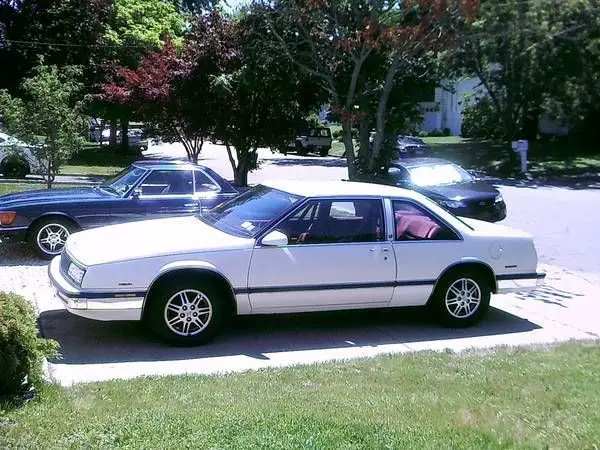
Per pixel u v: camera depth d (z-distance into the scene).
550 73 30.33
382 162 12.70
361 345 6.57
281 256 6.47
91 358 5.87
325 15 12.45
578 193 23.70
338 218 6.82
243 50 16.03
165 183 10.28
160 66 19.17
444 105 55.84
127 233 6.80
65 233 9.77
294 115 19.00
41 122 14.29
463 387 4.99
